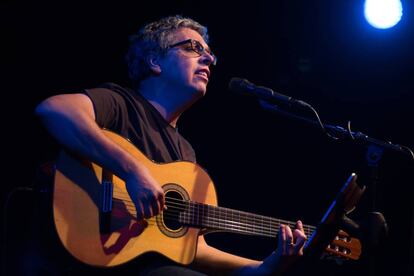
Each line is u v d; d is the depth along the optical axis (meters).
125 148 2.61
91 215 2.38
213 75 5.17
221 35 5.11
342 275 4.70
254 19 5.15
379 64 5.29
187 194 2.76
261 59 5.24
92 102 2.57
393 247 4.85
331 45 5.27
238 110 5.23
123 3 4.66
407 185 4.89
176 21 3.14
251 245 4.94
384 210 4.96
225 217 2.82
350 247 3.15
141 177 2.39
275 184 5.24
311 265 4.54
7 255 2.79
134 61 3.15
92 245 2.36
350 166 5.16
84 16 4.54
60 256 2.34
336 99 5.36
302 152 5.29
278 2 5.16
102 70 4.57
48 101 2.47
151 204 2.38
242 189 5.17
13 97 4.23
